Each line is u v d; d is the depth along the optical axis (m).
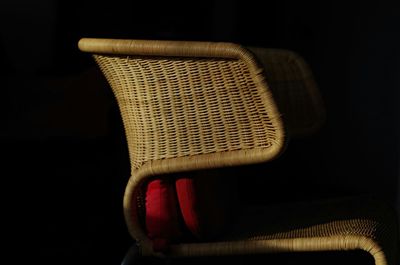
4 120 2.60
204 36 3.86
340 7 3.15
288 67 1.80
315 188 3.25
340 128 3.13
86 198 2.62
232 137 1.20
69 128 2.59
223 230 1.37
